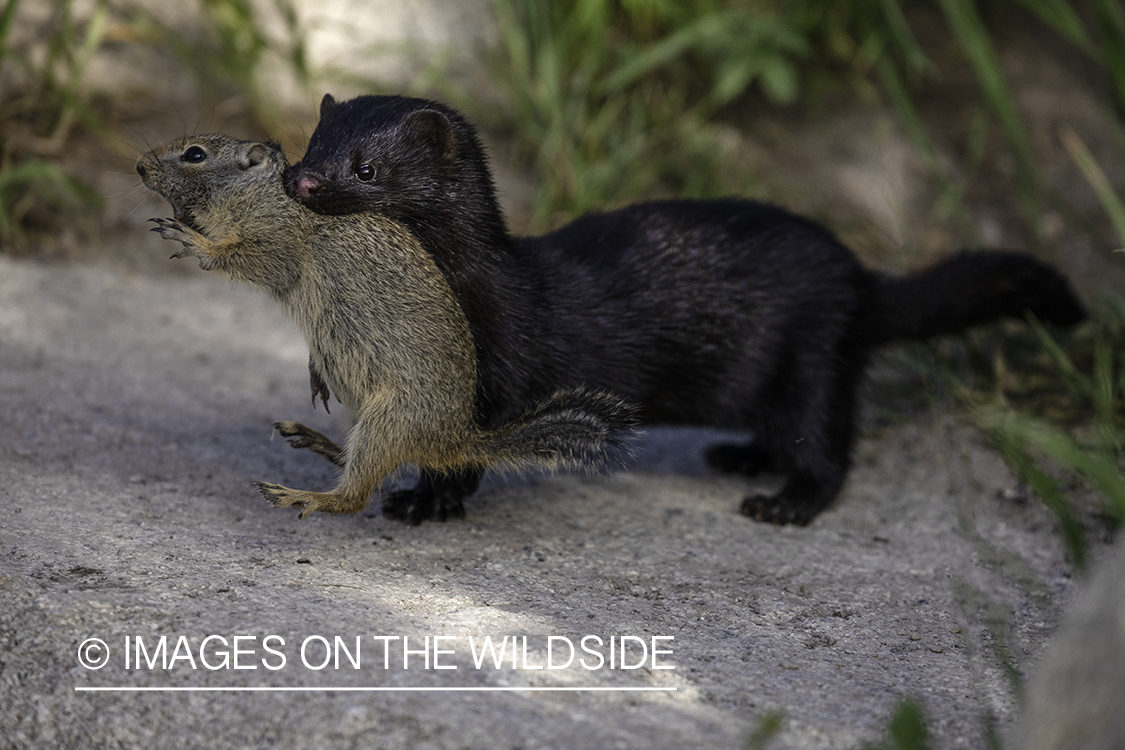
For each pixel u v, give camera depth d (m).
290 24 14.42
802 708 5.66
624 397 8.90
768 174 15.73
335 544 7.56
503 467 7.98
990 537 8.94
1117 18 14.84
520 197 15.01
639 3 15.61
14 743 5.27
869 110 16.62
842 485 9.49
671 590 7.39
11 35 14.23
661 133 15.59
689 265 9.06
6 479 7.77
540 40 15.09
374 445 7.48
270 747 5.04
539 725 5.07
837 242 9.70
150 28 14.81
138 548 6.94
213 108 15.11
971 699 6.02
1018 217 15.69
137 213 13.62
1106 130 16.81
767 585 7.64
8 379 9.70
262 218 7.46
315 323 7.62
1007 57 17.53
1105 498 9.16
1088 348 12.42
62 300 11.71
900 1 17.88
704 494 9.74
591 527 8.53
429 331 7.48
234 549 7.17
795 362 9.27
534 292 8.54
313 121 15.19
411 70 15.93
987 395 11.57
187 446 9.11
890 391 11.98
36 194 13.23
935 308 10.04
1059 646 4.26
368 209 7.96
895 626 7.07
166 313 12.11
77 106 13.66
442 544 7.84
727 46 15.59
